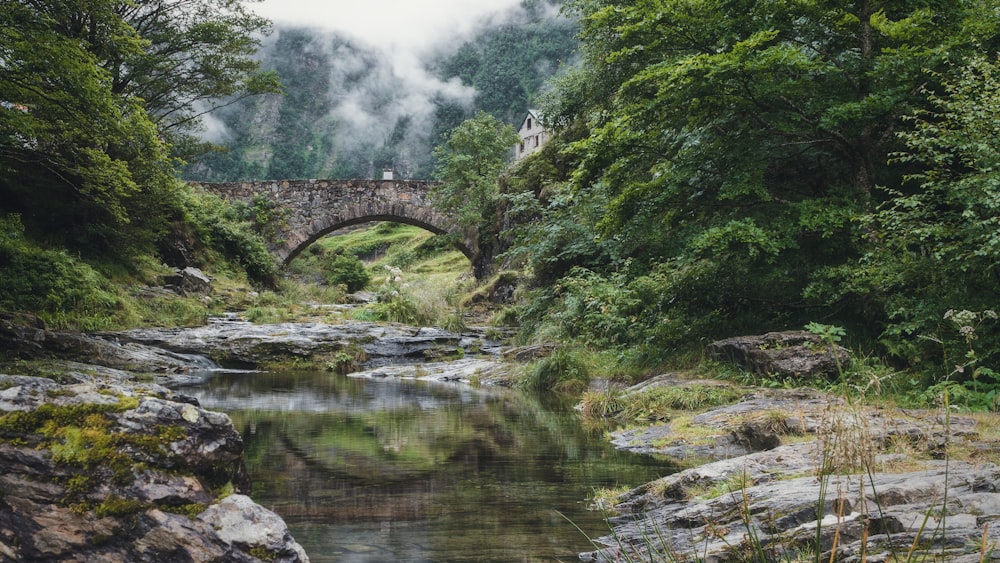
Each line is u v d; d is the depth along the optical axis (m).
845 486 3.36
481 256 33.81
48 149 19.22
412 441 6.58
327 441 6.55
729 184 9.72
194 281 25.48
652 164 11.80
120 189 19.09
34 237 20.84
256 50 27.83
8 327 12.82
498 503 4.21
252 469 5.22
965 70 8.02
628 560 2.94
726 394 7.89
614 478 4.96
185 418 2.96
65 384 3.09
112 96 16.83
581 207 16.89
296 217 38.31
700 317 11.02
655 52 11.08
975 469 3.68
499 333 19.39
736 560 2.75
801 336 8.77
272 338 17.44
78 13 19.11
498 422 7.91
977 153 7.31
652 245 13.45
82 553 2.44
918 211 7.85
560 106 25.23
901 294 8.38
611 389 9.17
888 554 2.31
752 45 8.98
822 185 10.77
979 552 2.23
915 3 10.22
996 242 6.67
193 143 29.27
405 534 3.53
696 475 4.34
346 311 24.66
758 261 10.02
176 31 25.69
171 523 2.57
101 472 2.64
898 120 9.80
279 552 2.62
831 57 10.18
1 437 2.67
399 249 69.31
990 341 7.07
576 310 13.86
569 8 21.41
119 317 18.52
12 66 14.34
